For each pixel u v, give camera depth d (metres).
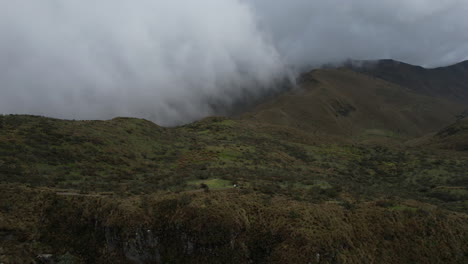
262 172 69.38
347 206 40.66
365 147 156.75
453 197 68.69
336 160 121.19
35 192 37.06
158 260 32.28
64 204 35.91
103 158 65.25
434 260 35.28
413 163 117.56
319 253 31.41
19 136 59.66
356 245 34.47
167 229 33.53
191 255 32.28
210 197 37.62
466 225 40.56
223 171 64.75
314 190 51.19
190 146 99.00
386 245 35.66
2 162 47.97
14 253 29.34
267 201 39.03
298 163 103.38
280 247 32.16
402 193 70.19
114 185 47.66
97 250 32.75
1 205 34.22
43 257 30.48
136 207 34.91
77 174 53.81
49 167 52.75
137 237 32.59
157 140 95.75
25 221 33.25
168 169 70.50
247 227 34.25
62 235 33.44
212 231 32.84
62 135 67.50
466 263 35.66
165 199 36.34
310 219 35.34
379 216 38.75
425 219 39.50
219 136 137.00
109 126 89.62
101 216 34.28
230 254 32.12
